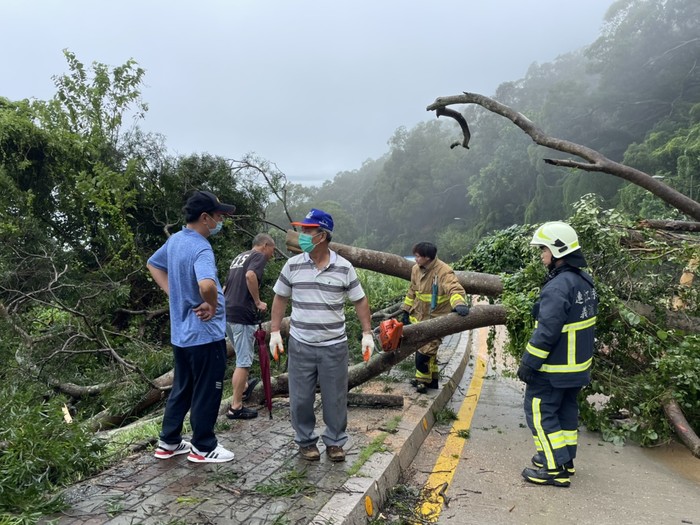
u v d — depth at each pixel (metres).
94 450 3.66
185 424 4.60
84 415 6.96
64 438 3.54
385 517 3.46
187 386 3.74
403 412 5.18
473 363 8.38
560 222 4.13
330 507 3.11
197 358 3.57
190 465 3.69
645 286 5.74
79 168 10.54
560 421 4.17
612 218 5.74
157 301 10.48
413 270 6.04
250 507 3.08
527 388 4.20
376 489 3.53
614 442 4.95
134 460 3.78
